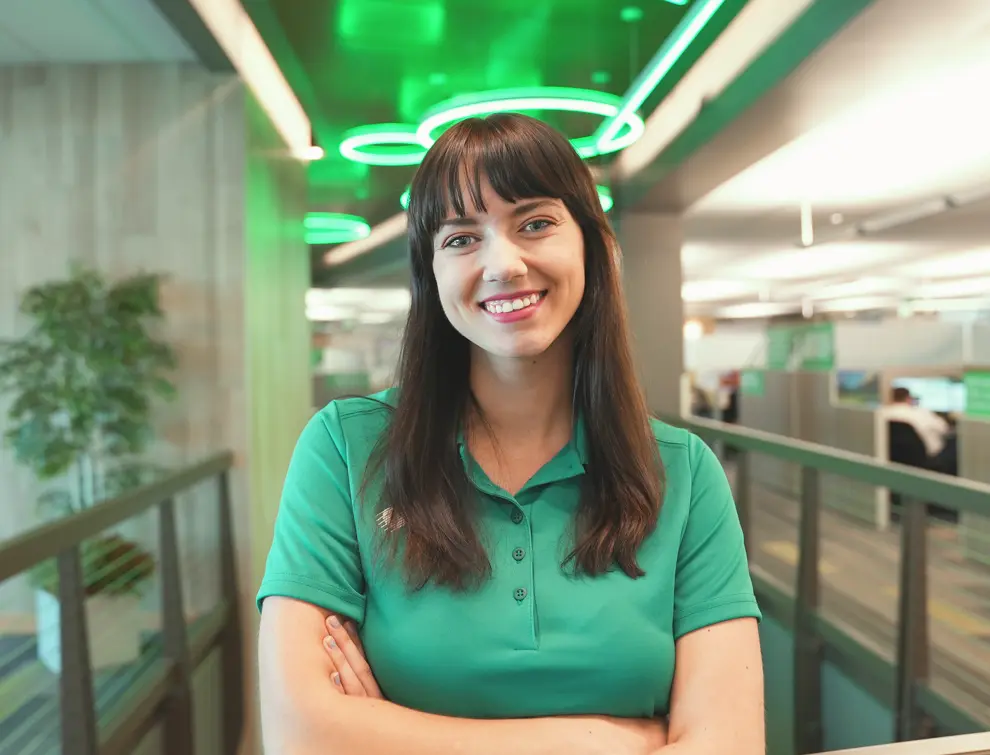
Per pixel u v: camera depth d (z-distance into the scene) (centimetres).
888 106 415
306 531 86
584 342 88
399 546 83
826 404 638
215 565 372
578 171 85
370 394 98
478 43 395
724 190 639
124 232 379
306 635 82
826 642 298
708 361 1262
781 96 364
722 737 80
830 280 1224
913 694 239
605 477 86
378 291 1182
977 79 354
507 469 88
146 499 245
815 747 303
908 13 279
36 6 321
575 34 379
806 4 318
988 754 63
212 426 381
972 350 614
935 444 556
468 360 91
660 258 654
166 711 268
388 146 546
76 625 189
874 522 447
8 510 372
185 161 379
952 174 589
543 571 82
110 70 378
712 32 358
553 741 76
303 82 443
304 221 566
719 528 90
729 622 86
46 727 238
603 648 80
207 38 332
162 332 380
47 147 378
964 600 297
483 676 79
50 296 335
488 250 81
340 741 76
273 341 451
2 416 373
